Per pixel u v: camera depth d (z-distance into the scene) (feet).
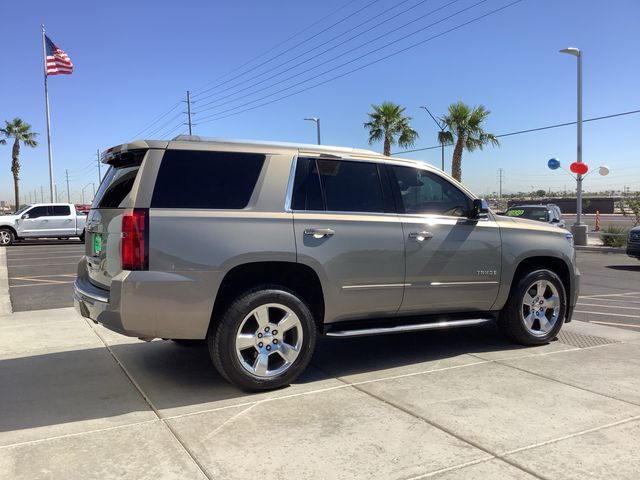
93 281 16.21
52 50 112.27
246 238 14.84
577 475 10.68
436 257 17.76
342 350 19.88
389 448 11.85
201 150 15.10
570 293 20.97
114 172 16.20
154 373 17.17
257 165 15.65
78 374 17.15
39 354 19.47
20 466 11.10
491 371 17.21
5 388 15.84
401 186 17.83
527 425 13.03
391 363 18.19
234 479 10.59
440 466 11.06
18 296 34.53
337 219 16.21
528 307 20.04
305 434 12.54
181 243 14.17
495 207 148.97
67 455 11.57
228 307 14.84
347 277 16.26
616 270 49.55
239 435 12.51
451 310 18.65
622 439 12.26
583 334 22.41
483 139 101.24
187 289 14.17
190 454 11.60
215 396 15.07
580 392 15.26
